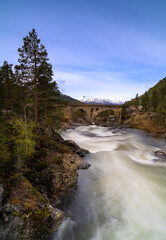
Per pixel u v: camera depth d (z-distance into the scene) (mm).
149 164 21469
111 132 60406
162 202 12281
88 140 41219
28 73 16797
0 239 6492
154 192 13805
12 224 6949
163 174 17781
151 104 82125
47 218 8133
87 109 87562
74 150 24531
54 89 20828
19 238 6934
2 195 7660
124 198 12852
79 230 9445
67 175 14125
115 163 21531
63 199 12359
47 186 11992
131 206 11781
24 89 17906
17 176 10516
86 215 10844
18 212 7445
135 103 111875
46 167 13305
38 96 19266
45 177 12312
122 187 14680
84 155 24031
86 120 90562
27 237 7191
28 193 9094
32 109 19594
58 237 8734
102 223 10055
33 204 8367
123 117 82688
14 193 8711
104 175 17375
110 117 100812
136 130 61406
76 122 83562
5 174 10203
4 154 10875
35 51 16641
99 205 11945
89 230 9469
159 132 53906
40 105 21016
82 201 12461
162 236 8938
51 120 21203
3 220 6984
